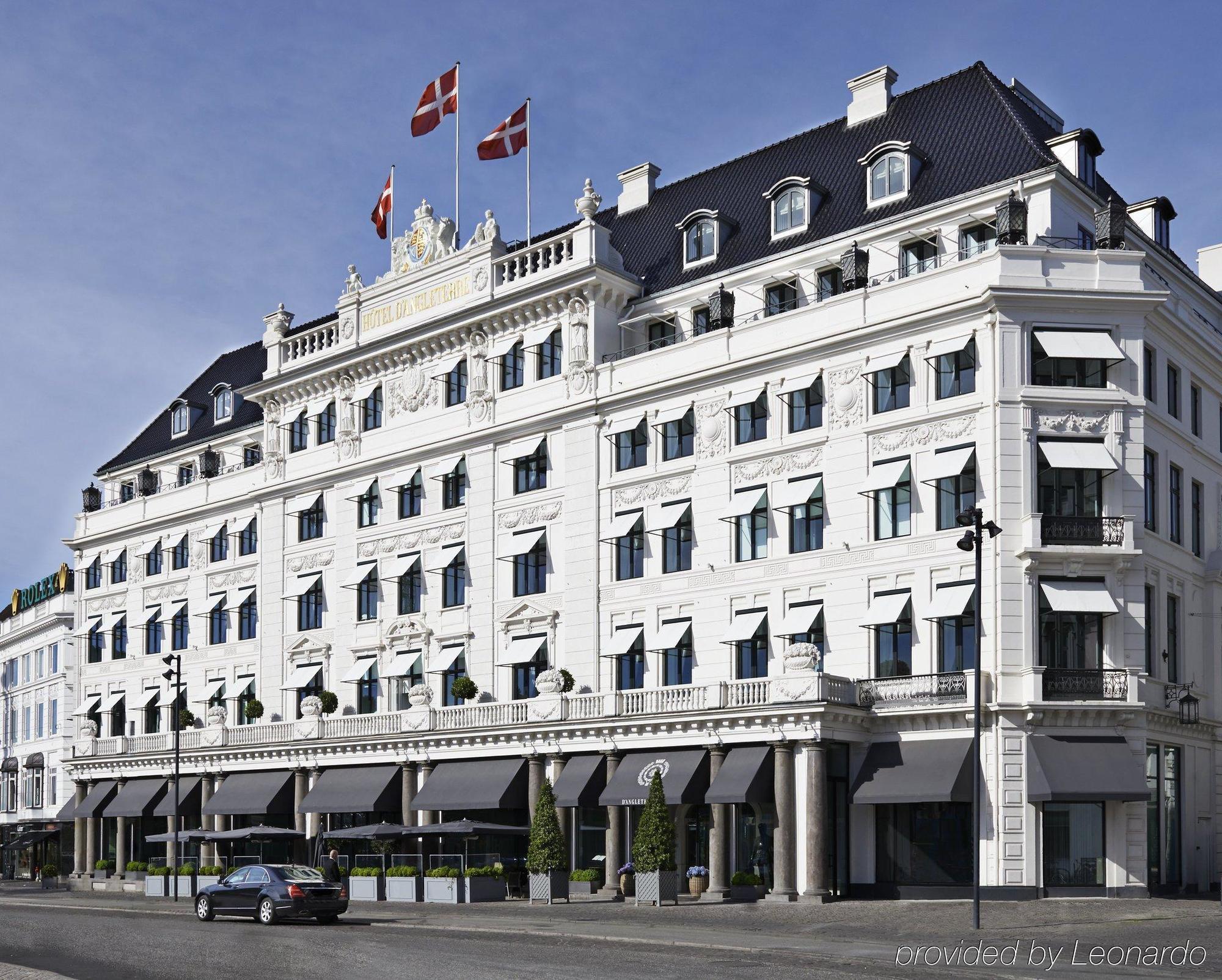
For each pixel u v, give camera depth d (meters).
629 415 61.34
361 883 59.06
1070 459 50.16
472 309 66.88
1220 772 56.69
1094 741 49.47
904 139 60.12
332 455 74.56
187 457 86.88
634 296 64.00
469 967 32.25
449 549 67.56
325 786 67.62
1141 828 49.31
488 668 65.00
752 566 56.72
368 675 70.75
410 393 70.81
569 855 59.03
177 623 83.50
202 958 35.19
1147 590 52.50
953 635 51.16
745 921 44.22
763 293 59.56
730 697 53.53
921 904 47.72
